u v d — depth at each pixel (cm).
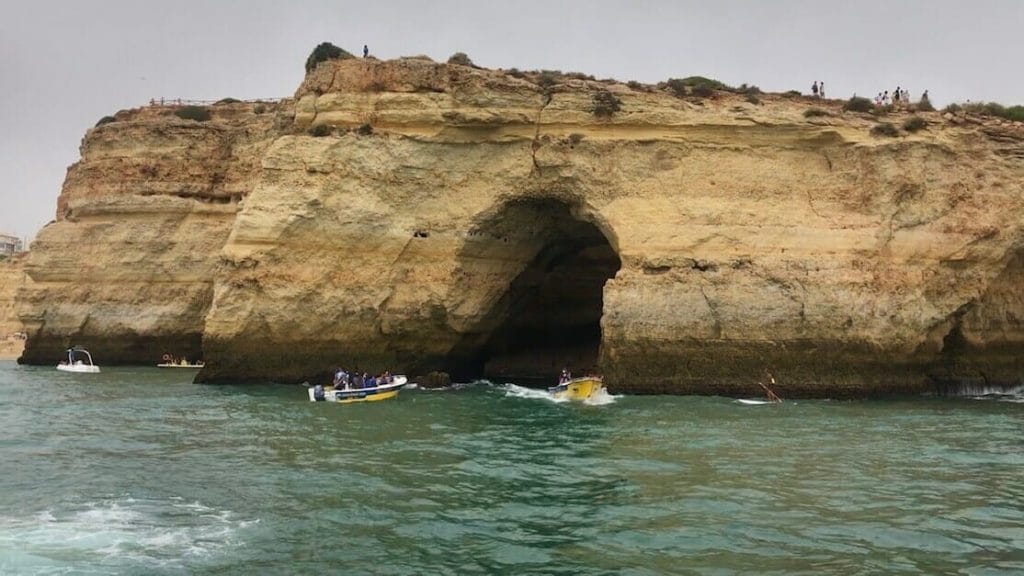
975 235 3347
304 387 3562
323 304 3644
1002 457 1927
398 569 1166
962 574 1131
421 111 3762
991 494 1566
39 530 1368
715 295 3306
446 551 1240
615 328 3331
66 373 4641
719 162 3581
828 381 3186
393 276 3731
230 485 1667
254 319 3609
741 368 3241
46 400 3206
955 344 3459
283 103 5038
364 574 1149
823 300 3225
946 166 3456
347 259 3709
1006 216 3369
